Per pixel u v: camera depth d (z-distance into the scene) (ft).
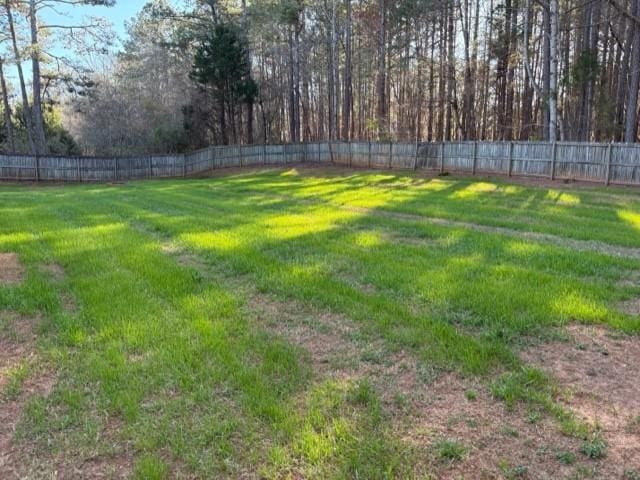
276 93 124.16
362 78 114.42
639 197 37.81
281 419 8.40
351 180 56.49
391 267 17.47
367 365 10.54
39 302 14.49
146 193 46.70
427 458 7.47
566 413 8.59
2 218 30.19
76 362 10.75
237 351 11.12
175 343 11.44
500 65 84.28
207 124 107.34
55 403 9.18
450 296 14.28
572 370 10.22
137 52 116.16
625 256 19.62
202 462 7.44
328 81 111.75
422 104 111.65
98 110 112.68
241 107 110.01
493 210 31.35
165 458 7.58
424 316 12.91
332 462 7.37
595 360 10.66
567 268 17.34
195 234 24.09
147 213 31.76
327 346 11.51
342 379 9.90
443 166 63.10
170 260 19.17
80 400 9.18
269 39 102.63
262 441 7.91
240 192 46.11
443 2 84.99
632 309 13.58
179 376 9.93
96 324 12.66
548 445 7.77
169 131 103.50
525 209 31.83
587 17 69.51
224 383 9.73
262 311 13.79
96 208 34.65
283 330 12.48
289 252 20.18
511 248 20.15
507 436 8.02
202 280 16.52
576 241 22.53
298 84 112.88
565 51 77.41
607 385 9.62
